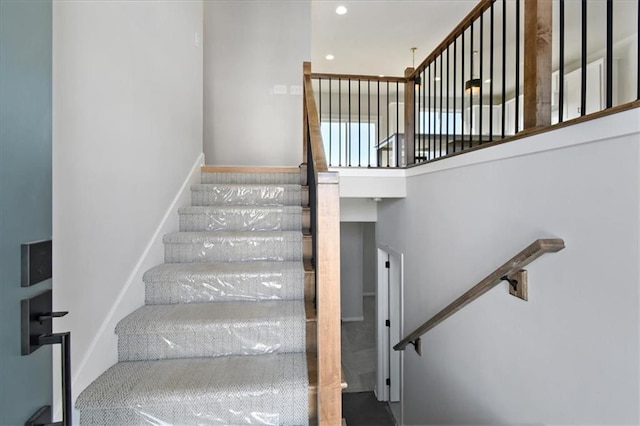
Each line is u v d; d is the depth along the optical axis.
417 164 2.84
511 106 6.34
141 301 1.70
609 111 1.06
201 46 2.87
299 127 4.09
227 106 4.02
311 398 1.24
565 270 1.27
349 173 3.12
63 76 1.11
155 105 1.92
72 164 1.16
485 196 1.82
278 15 4.07
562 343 1.29
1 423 0.58
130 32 1.62
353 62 5.82
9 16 0.60
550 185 1.34
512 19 4.30
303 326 1.51
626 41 4.31
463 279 2.06
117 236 1.49
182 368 1.37
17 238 0.62
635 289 1.00
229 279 1.75
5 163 0.59
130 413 1.16
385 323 4.14
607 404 1.09
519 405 1.55
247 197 2.58
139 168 1.71
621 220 1.04
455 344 2.21
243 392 1.21
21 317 0.63
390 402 4.01
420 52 5.43
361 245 6.75
